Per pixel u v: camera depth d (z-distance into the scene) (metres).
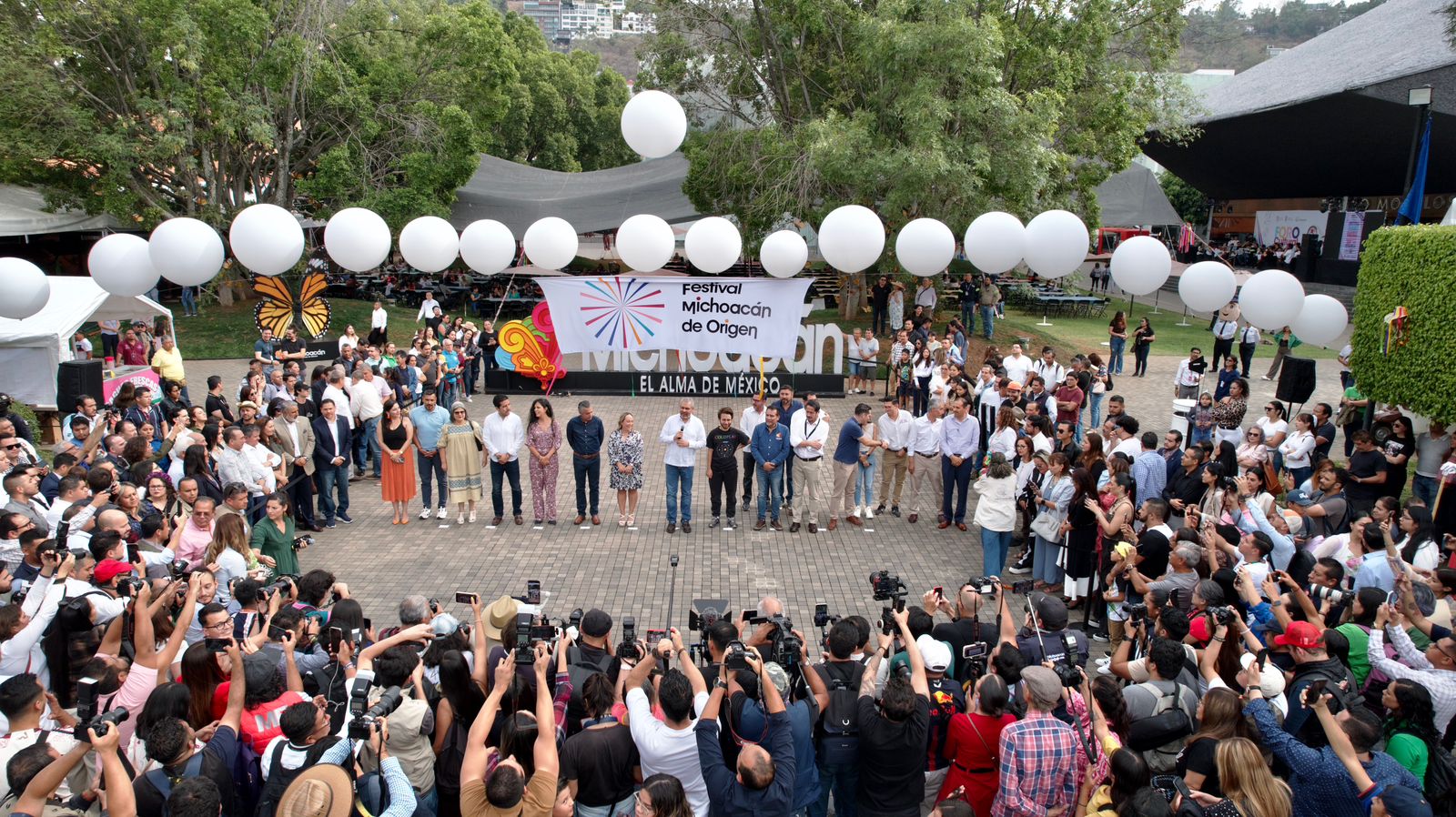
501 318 29.92
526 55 45.25
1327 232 39.47
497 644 6.41
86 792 4.77
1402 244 12.90
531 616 5.93
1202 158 40.31
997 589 6.63
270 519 9.04
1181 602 7.03
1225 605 6.49
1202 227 50.38
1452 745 5.93
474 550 11.43
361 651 6.01
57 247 31.89
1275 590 6.79
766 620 6.20
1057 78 23.30
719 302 18.36
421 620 6.45
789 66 25.42
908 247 13.37
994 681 5.31
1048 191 23.97
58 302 16.02
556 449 12.16
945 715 5.78
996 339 24.83
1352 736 4.93
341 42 27.59
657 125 11.98
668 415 18.12
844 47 23.98
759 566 10.98
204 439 11.07
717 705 4.98
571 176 34.53
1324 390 20.38
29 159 23.17
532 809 4.40
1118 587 8.59
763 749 4.78
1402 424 10.91
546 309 19.39
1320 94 26.69
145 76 25.45
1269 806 4.42
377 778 4.49
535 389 19.77
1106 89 24.92
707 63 26.02
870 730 5.17
